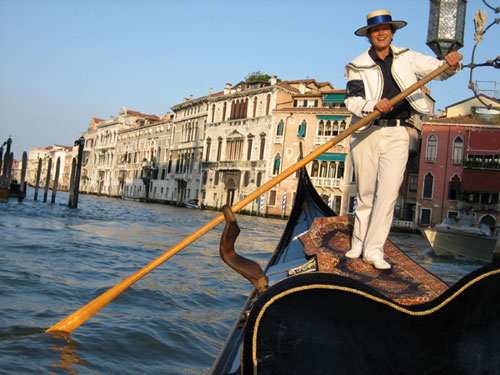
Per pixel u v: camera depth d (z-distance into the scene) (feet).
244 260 7.62
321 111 124.88
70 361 12.10
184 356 13.66
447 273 37.14
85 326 15.21
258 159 137.69
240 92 147.23
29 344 12.87
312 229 13.66
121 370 12.03
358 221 11.39
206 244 44.93
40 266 24.58
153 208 139.23
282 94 137.69
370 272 10.13
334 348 5.44
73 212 78.48
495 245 45.73
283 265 15.44
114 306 18.40
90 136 275.18
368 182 11.14
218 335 16.15
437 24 14.66
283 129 131.03
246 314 9.98
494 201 105.60
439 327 5.77
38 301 17.70
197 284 24.39
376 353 5.60
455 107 116.98
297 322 5.38
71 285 20.94
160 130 198.18
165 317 17.38
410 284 9.34
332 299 5.41
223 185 149.89
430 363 5.72
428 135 110.52
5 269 22.71
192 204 162.20
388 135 10.71
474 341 5.73
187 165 172.65
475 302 5.70
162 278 25.12
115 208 113.80
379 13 10.61
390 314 5.62
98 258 29.73
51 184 341.21
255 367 5.41
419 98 10.77
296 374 5.42
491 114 111.96
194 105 173.99
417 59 11.05
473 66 20.33
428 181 110.11
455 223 54.19
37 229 43.55
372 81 10.84
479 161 105.40
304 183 24.29
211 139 159.53
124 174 225.15
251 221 103.96
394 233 102.37
